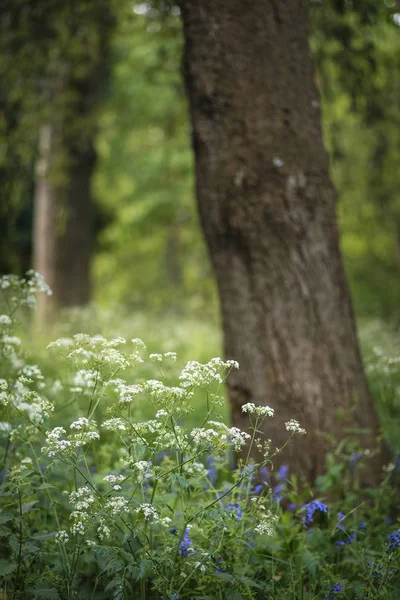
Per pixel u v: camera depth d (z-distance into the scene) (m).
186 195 30.72
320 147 6.45
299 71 6.39
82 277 20.66
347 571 4.82
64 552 4.04
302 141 6.31
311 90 6.47
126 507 3.86
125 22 12.70
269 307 6.21
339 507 5.49
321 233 6.32
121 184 33.00
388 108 11.59
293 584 4.37
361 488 6.01
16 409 4.43
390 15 8.82
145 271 46.81
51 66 13.34
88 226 20.81
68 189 20.41
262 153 6.21
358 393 6.26
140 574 3.72
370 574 4.20
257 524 4.34
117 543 4.33
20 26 11.28
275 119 6.25
